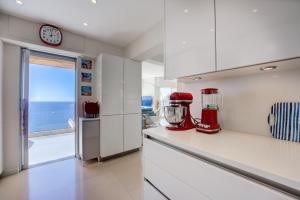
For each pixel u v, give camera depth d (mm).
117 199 1725
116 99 2938
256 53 792
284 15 695
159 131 1237
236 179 619
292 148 797
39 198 1733
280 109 979
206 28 1040
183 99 1300
